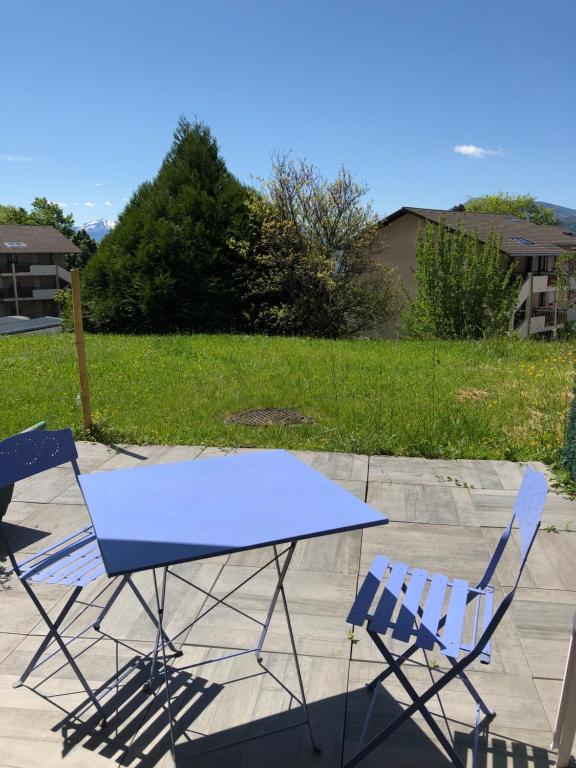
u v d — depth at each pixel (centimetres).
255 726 248
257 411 771
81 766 228
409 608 239
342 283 2038
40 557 291
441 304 1783
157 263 1970
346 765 220
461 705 261
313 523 222
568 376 977
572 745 232
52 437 301
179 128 2120
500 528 436
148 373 1023
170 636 305
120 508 237
